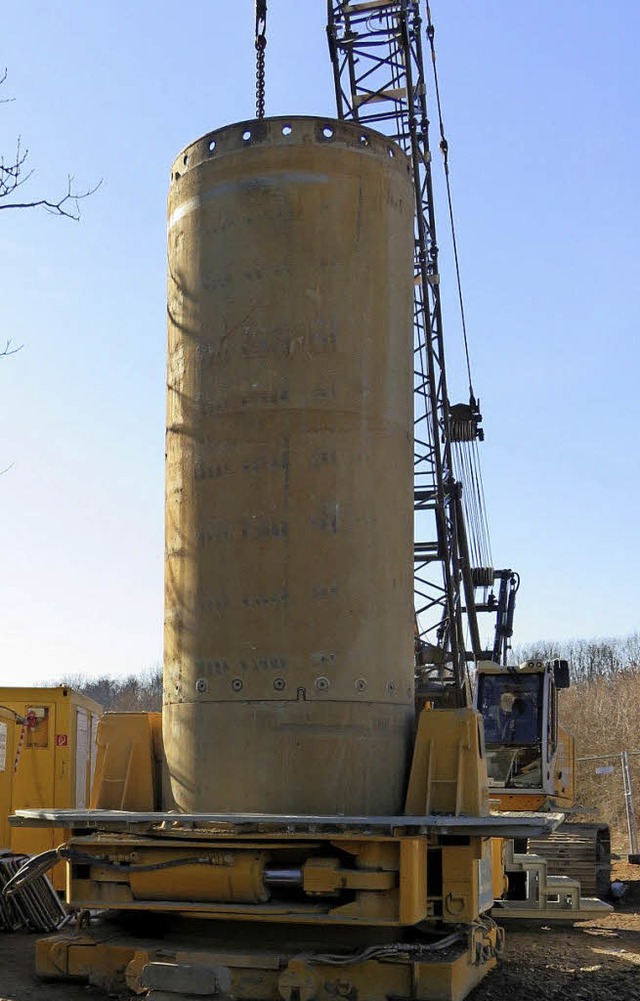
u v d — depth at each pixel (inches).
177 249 406.9
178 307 402.9
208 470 381.1
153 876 349.7
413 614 396.8
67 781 585.6
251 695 362.9
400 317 399.5
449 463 740.0
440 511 702.5
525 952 483.5
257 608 366.3
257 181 386.9
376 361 386.9
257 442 374.9
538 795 737.6
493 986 387.9
